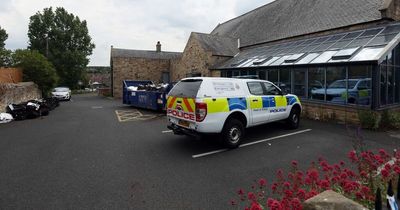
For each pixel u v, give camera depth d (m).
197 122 6.65
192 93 6.93
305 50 14.71
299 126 10.46
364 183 3.78
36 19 46.12
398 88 11.88
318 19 17.67
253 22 25.83
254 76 16.89
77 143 8.06
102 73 77.88
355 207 2.65
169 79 32.69
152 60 32.00
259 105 8.20
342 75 11.50
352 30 14.41
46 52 43.44
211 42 23.86
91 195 4.50
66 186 4.87
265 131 9.57
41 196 4.46
